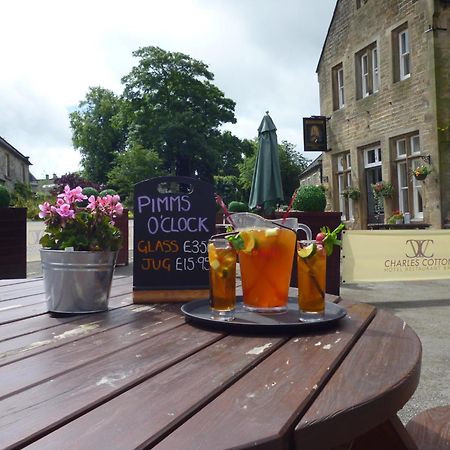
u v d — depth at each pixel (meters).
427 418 1.04
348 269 4.12
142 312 1.10
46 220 1.10
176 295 1.22
